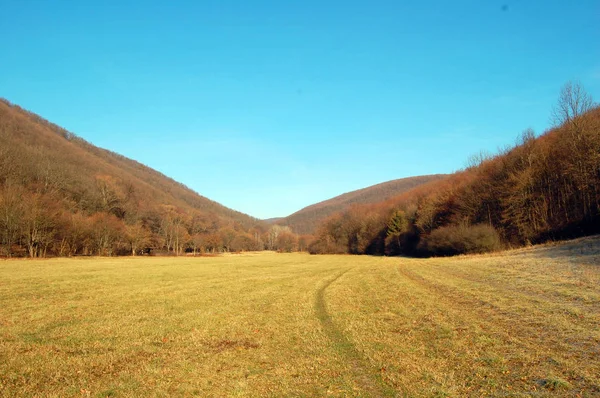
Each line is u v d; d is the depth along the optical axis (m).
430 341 11.75
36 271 41.38
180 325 15.79
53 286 28.61
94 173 152.00
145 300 22.50
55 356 11.59
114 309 19.55
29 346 12.67
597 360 8.70
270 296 23.83
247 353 11.80
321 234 139.50
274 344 12.77
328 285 29.33
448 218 74.44
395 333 13.12
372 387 8.61
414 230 92.69
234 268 51.34
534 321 12.54
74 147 186.62
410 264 45.94
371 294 22.78
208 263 65.50
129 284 30.94
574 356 9.10
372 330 13.77
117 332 14.65
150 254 116.94
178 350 12.26
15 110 192.25
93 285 29.95
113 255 97.38
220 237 155.12
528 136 57.69
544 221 50.91
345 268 48.62
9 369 10.33
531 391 7.52
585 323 11.69
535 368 8.64
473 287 21.22
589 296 15.34
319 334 13.77
